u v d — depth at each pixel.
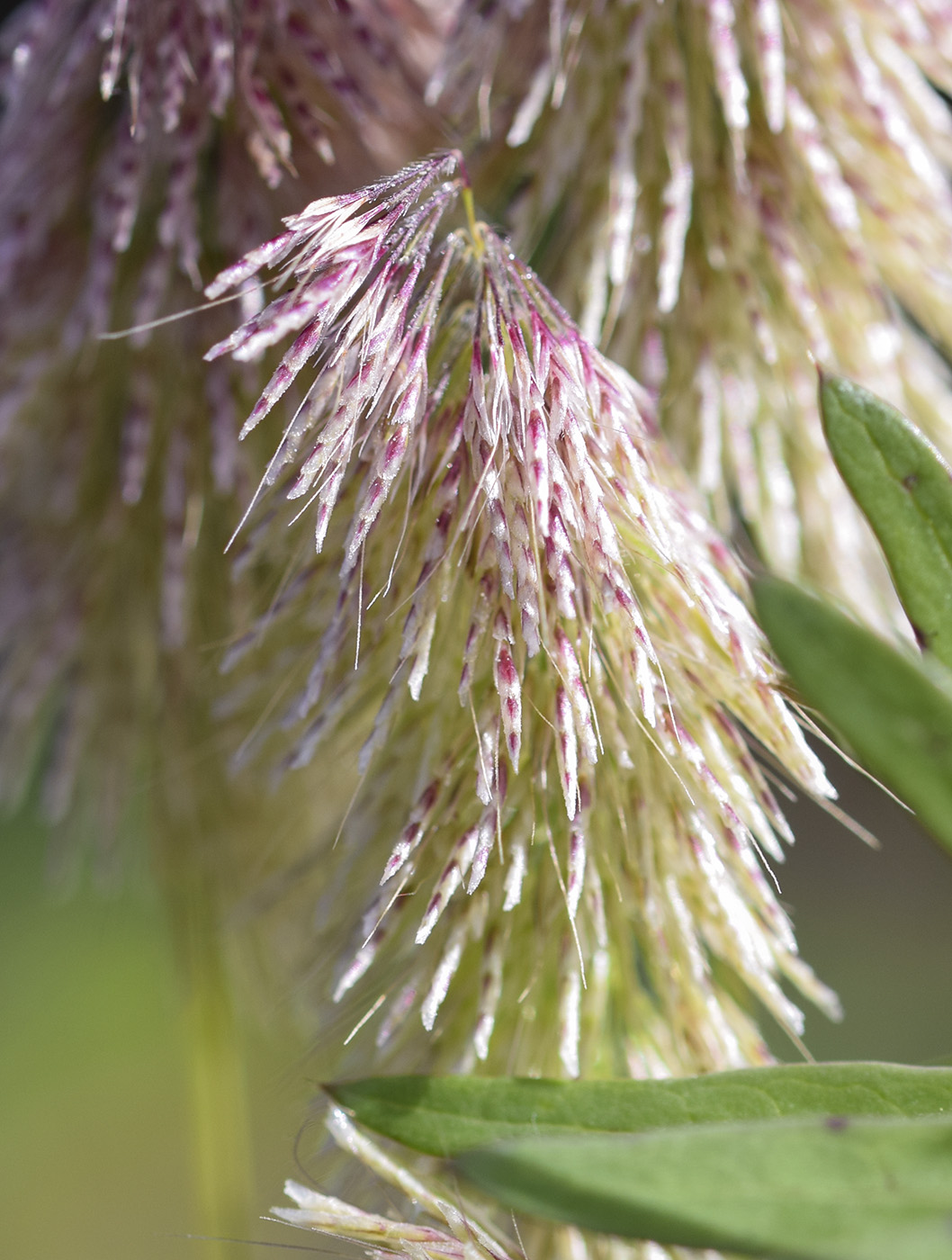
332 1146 0.17
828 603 0.15
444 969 0.16
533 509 0.15
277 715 0.17
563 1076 0.16
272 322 0.15
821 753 0.17
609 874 0.16
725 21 0.17
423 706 0.16
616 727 0.16
